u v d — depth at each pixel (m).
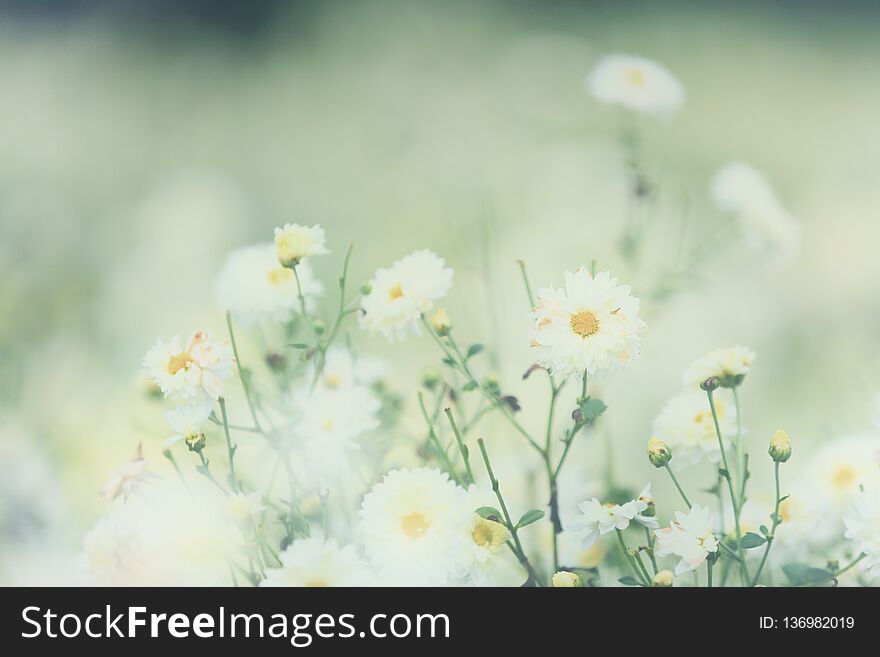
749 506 1.46
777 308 2.65
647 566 1.47
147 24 5.47
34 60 5.11
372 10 5.65
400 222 3.34
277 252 1.41
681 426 1.41
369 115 4.57
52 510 1.60
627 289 1.35
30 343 2.05
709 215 3.10
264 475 1.52
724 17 6.11
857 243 3.38
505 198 3.24
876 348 2.55
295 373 1.48
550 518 1.39
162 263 2.77
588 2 6.02
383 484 1.36
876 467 1.45
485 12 5.77
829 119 4.95
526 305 2.31
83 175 4.04
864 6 6.17
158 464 1.56
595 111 4.07
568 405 1.83
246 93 5.02
